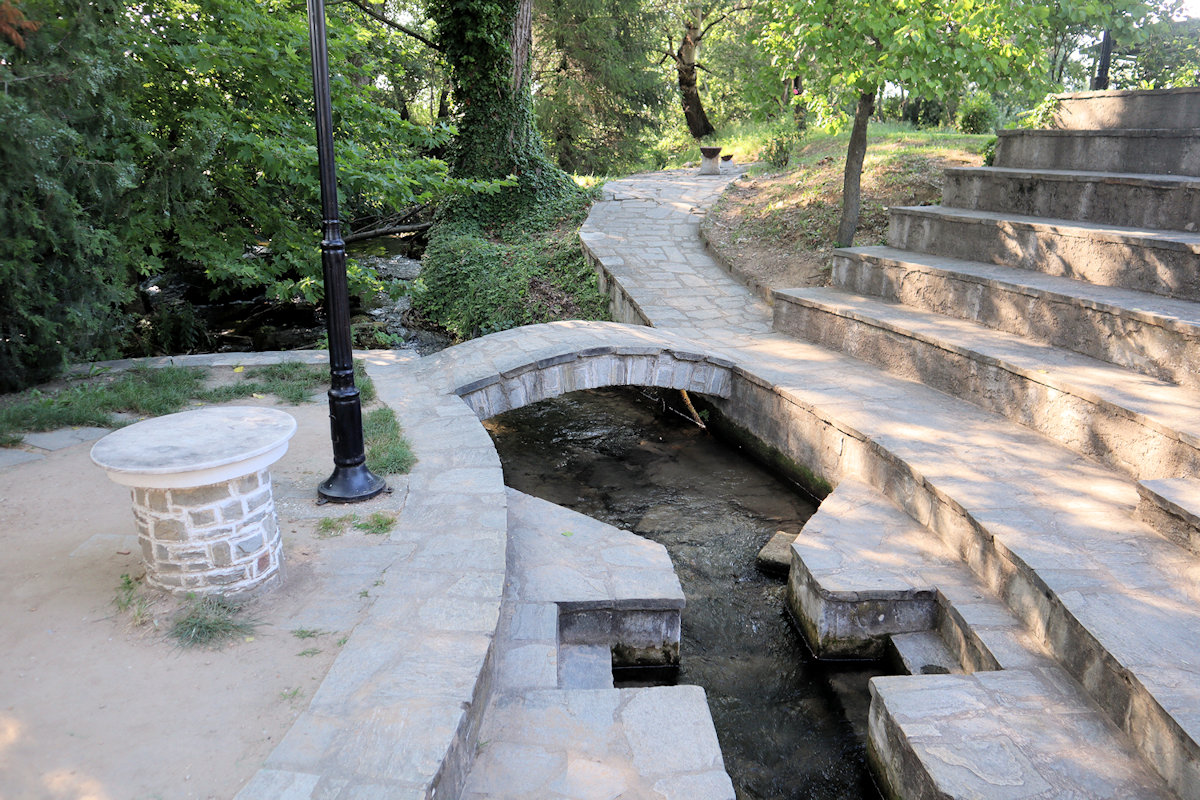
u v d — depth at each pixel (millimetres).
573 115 26875
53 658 3029
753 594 5383
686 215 14852
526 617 4020
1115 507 4660
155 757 2549
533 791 2877
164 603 3352
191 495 3217
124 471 2984
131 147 7176
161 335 10820
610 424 9031
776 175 15883
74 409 5766
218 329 13102
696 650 4734
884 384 7309
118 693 2852
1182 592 3754
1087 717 3354
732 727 4090
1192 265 6023
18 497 4477
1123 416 5070
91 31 6180
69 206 6238
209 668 3008
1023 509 4641
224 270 8641
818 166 14961
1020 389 6090
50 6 5938
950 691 3549
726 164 20156
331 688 2887
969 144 14227
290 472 5004
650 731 3252
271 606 3453
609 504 6797
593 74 26219
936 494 5008
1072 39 11359
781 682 4457
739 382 8086
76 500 4453
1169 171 7621
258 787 2402
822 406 6641
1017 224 7777
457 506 4562
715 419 8672
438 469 5160
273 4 9562
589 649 4230
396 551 3992
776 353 8594
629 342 8172
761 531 6301
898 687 3611
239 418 3629
